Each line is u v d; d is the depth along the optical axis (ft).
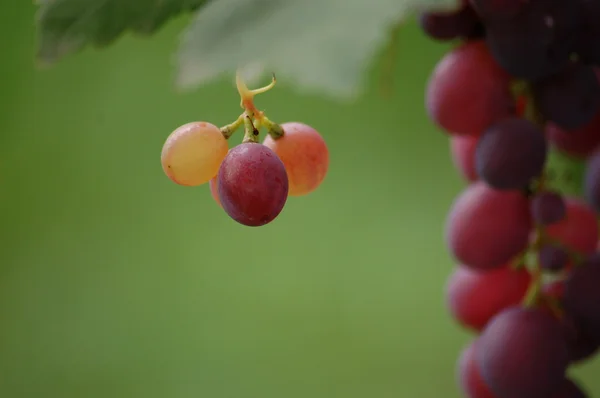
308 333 2.77
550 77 1.41
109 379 2.85
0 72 2.86
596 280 1.45
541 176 1.47
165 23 1.25
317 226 2.83
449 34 1.42
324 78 0.98
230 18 1.12
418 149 2.72
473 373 1.51
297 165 1.27
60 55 1.25
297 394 2.73
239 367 2.80
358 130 2.72
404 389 2.64
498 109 1.41
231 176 1.23
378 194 2.76
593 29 1.38
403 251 2.73
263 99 2.62
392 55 1.47
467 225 1.48
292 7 1.10
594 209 1.51
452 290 1.55
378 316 2.71
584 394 1.47
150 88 2.86
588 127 1.49
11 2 2.83
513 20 1.36
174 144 1.25
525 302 1.47
